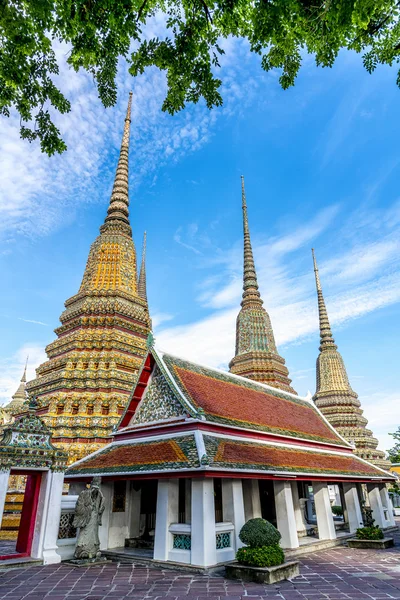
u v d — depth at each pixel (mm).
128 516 16797
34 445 13953
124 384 25547
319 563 14000
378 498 23328
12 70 9102
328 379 44219
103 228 35562
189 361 19281
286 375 39281
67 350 27250
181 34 9531
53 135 10312
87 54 9422
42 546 13516
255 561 11391
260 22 8516
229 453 14000
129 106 42969
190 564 12227
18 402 39344
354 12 7879
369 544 17469
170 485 13891
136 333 29641
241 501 14008
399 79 10125
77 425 23094
